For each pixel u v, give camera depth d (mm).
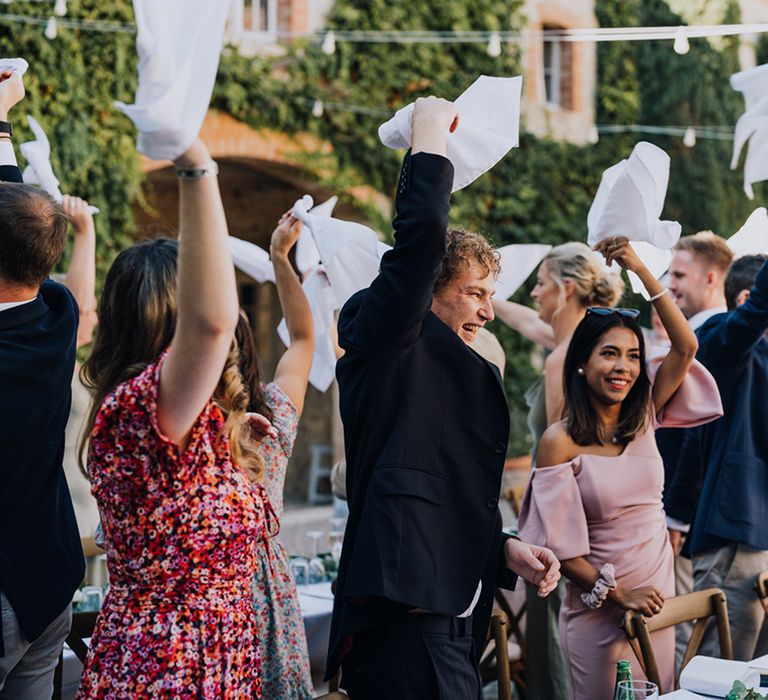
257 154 8750
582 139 11148
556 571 2727
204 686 2086
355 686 2512
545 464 3586
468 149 2756
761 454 4141
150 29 1699
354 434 2555
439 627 2469
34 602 2613
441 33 9828
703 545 4141
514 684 4598
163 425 1973
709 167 11945
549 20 10758
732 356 4051
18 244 2586
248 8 8812
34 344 2631
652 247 3699
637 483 3525
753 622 4078
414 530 2432
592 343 3545
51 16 7492
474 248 2678
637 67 11656
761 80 3867
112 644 2094
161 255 2152
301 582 4266
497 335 10258
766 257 4707
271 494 2812
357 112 9312
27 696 2732
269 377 10812
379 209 9492
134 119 1693
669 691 3461
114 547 2094
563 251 4508
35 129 3703
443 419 2508
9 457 2566
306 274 4055
